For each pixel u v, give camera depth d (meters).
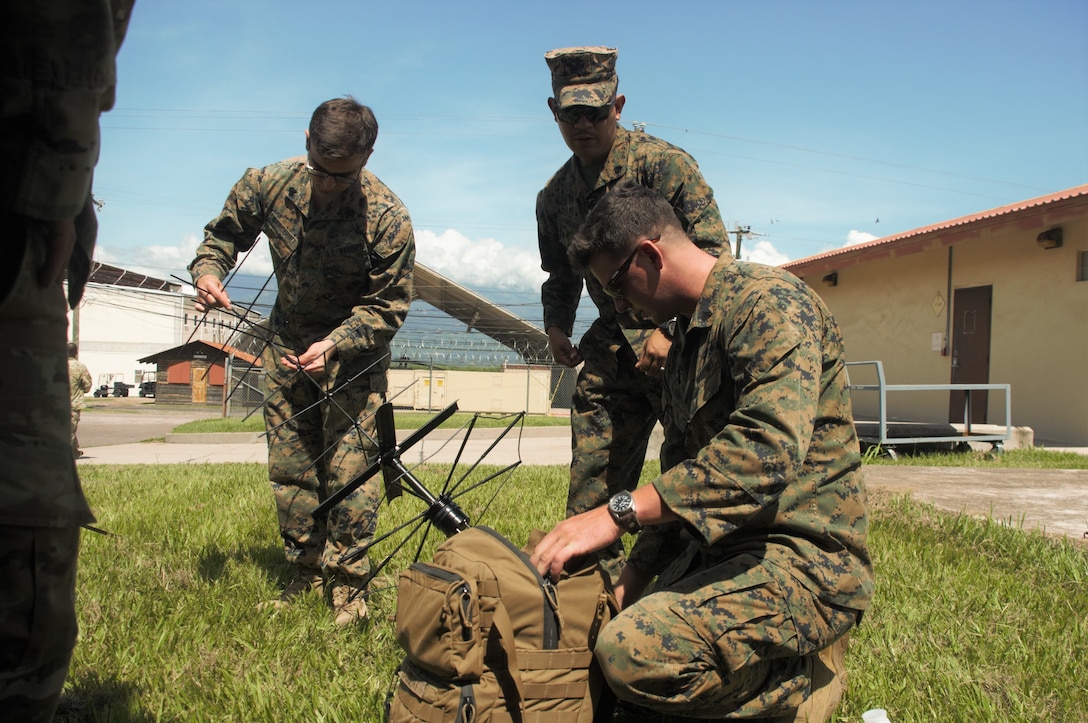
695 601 2.18
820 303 2.41
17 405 1.61
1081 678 2.77
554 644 2.16
